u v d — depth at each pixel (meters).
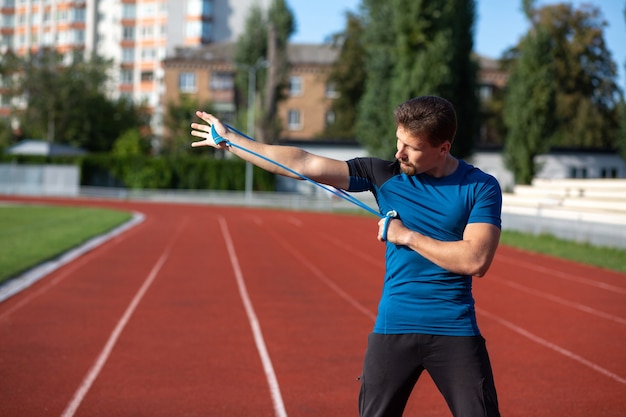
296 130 63.50
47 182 48.19
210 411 5.12
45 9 92.94
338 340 7.59
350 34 58.47
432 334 2.68
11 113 65.00
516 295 11.00
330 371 6.28
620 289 11.77
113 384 5.80
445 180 2.75
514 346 7.43
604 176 43.91
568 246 18.62
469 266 2.56
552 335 8.02
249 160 2.89
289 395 5.53
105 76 65.69
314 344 7.38
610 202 19.17
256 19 51.53
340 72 59.06
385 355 2.74
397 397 2.76
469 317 2.70
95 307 9.40
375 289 11.45
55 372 6.15
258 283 11.94
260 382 5.90
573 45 51.78
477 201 2.70
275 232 23.64
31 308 9.22
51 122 61.41
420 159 2.67
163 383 5.84
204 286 11.49
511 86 35.31
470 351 2.66
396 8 30.89
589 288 11.83
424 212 2.73
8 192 48.41
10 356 6.70
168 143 53.69
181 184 47.09
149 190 47.16
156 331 7.94
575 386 5.91
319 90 63.59
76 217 27.27
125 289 11.01
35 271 12.39
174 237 20.86
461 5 30.94
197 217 31.48
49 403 5.28
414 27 30.48
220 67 63.53
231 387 5.74
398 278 2.75
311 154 2.88
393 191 2.78
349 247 18.81
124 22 86.88
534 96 33.97
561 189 23.72
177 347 7.16
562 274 13.59
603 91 53.38
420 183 2.76
